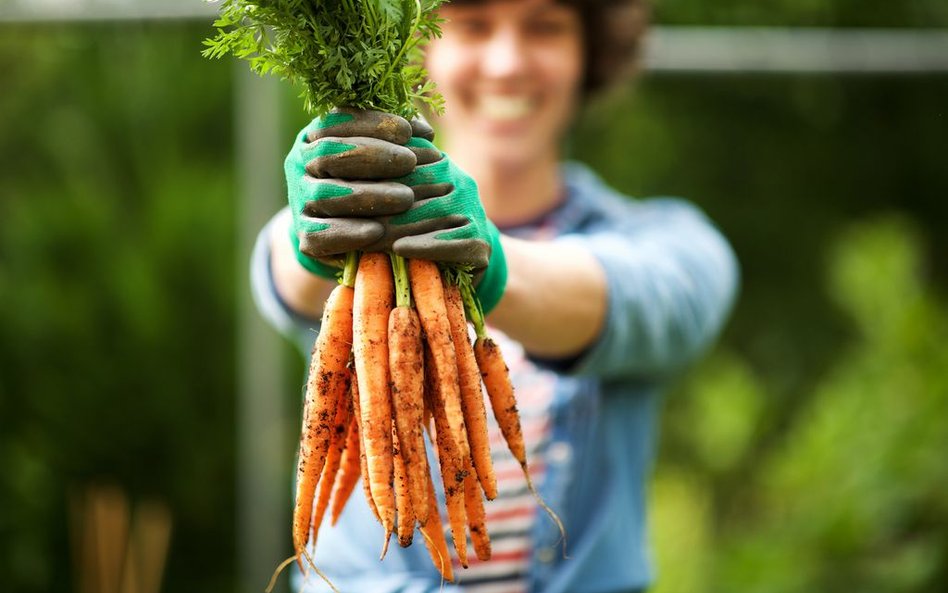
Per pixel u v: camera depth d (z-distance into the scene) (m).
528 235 2.93
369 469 1.73
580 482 2.63
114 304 5.86
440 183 1.74
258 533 4.78
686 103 7.01
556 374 2.52
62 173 6.52
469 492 1.87
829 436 6.13
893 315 6.45
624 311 2.45
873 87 6.80
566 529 2.59
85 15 4.36
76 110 6.53
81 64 6.55
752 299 7.23
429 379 1.82
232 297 5.92
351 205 1.68
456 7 2.81
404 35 1.76
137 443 5.86
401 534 1.74
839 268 7.15
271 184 4.65
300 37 1.73
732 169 7.11
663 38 4.74
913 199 7.06
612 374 2.62
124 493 5.83
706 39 4.73
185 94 6.38
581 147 7.10
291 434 6.00
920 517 5.38
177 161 6.28
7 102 6.62
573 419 2.62
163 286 5.93
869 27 6.64
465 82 2.87
